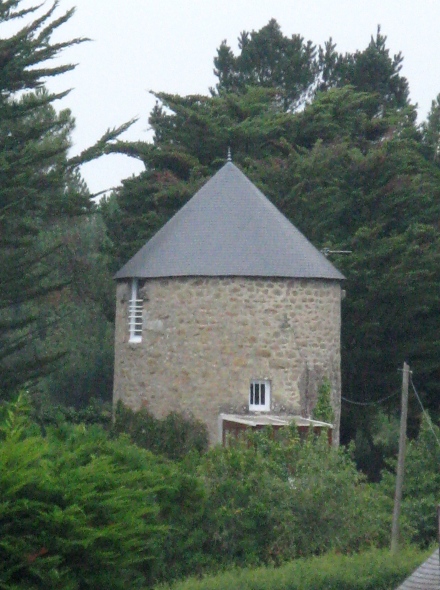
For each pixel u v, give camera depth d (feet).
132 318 245.86
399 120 376.48
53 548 107.04
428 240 318.65
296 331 235.81
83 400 384.06
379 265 307.58
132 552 116.16
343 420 314.76
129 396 244.42
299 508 178.70
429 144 405.80
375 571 158.10
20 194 240.94
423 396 319.06
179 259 238.07
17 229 253.85
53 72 254.88
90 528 107.86
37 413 273.33
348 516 182.19
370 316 307.37
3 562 105.50
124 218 335.06
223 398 232.53
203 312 234.58
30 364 254.27
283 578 150.51
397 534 183.01
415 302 307.78
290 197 319.27
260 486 177.06
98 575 110.63
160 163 345.51
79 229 389.60
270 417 230.48
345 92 366.22
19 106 254.88
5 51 244.42
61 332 384.47
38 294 255.70
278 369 233.96
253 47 458.91
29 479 107.14
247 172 329.11
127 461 137.28
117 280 252.01
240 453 182.09
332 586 153.69
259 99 374.43
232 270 233.14
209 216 244.63
